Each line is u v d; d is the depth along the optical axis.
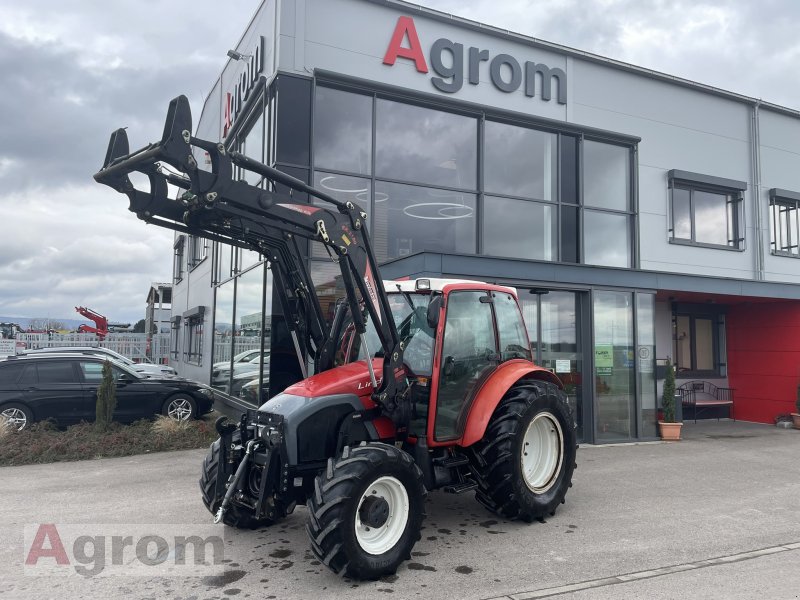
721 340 14.06
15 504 6.24
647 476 7.69
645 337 10.60
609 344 10.21
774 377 13.03
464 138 10.61
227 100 12.99
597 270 10.01
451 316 5.49
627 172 12.21
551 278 9.53
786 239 14.37
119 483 7.11
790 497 6.70
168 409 10.84
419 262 8.47
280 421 4.64
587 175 11.74
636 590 4.17
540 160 11.25
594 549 4.98
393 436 5.21
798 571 4.54
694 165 13.03
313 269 9.01
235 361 11.64
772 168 14.22
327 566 4.14
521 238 10.91
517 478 5.47
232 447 5.05
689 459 8.80
